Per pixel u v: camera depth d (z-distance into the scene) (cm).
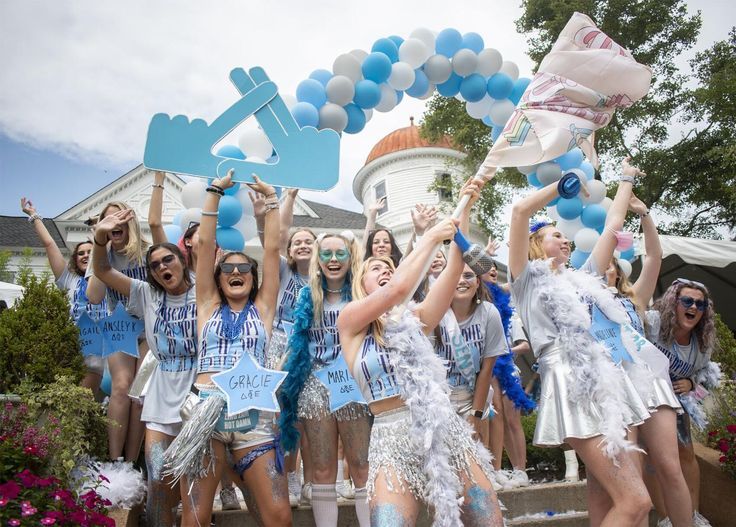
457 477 246
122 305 447
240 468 320
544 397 330
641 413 320
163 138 386
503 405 532
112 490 370
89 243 504
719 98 1471
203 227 354
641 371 338
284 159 405
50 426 355
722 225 1656
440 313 284
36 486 315
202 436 305
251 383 319
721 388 522
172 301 386
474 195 319
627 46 1530
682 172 1564
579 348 321
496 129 536
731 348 573
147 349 465
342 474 464
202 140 394
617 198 395
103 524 313
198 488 309
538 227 395
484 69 515
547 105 411
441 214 1734
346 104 484
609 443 290
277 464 322
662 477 354
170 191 2080
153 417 370
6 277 1905
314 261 388
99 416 388
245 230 443
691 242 820
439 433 248
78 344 420
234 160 396
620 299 395
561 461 666
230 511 400
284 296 447
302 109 456
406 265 270
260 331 340
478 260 277
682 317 427
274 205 361
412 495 249
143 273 451
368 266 305
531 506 459
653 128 1557
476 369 397
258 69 413
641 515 288
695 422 437
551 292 337
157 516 363
